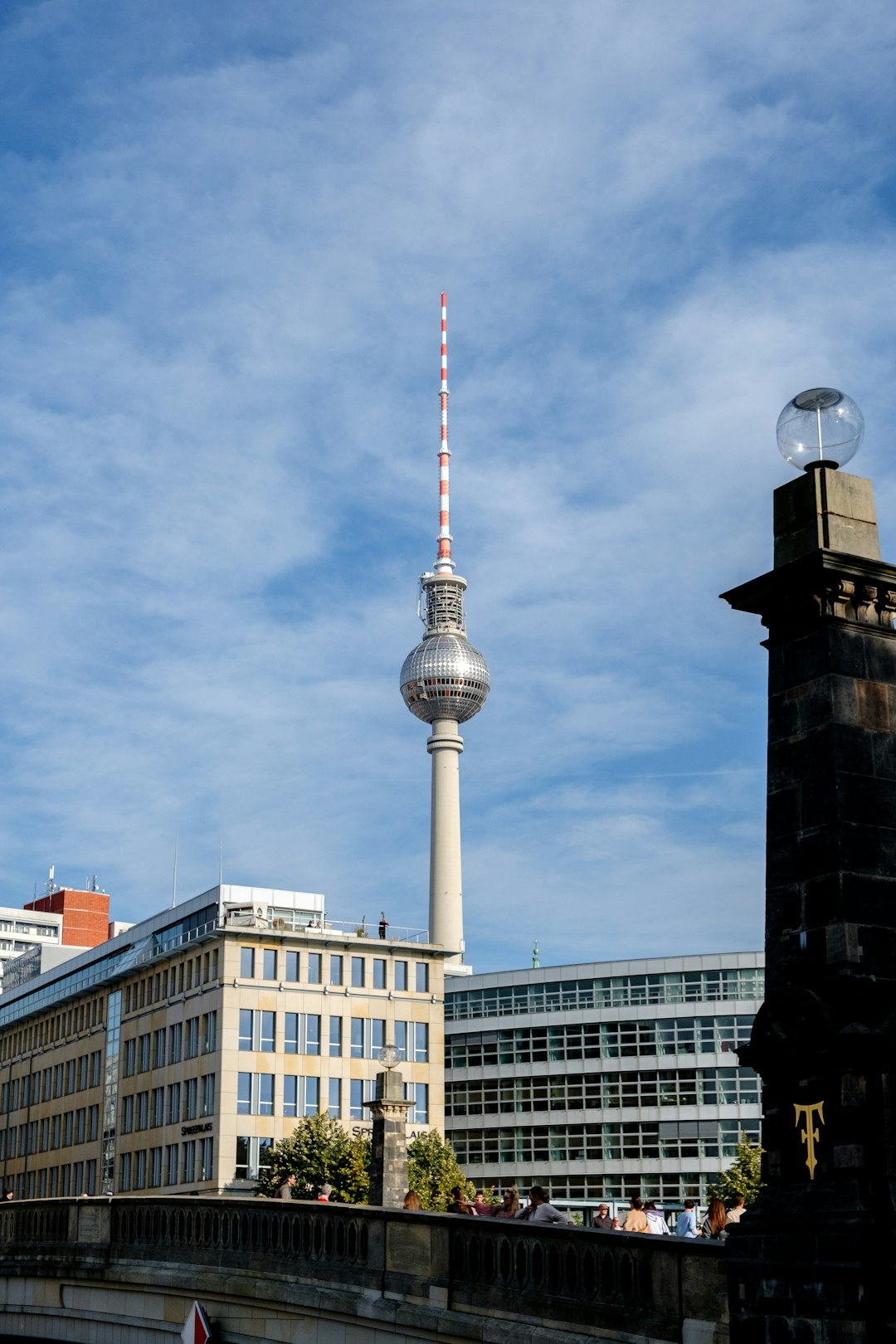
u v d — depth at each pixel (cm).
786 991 1956
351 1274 3016
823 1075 1903
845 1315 1803
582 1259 2356
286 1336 3234
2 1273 4469
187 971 12506
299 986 12138
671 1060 14675
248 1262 3412
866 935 1941
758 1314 1931
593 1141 14812
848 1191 1844
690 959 14875
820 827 1994
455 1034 15912
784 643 2108
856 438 2102
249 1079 11769
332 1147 10081
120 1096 13275
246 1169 11556
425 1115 12362
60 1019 14888
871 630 2075
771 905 2048
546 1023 15375
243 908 12344
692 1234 3262
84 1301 4094
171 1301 3700
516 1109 15312
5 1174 15588
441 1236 2752
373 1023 12375
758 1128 14225
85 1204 4166
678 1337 2141
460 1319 2620
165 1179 12244
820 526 2080
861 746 2019
